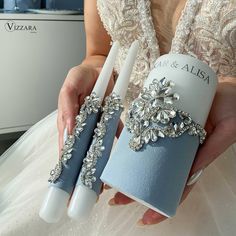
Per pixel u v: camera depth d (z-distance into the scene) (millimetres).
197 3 503
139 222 436
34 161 672
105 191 503
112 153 383
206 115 385
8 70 1150
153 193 353
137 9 549
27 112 1228
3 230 479
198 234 461
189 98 370
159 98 368
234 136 404
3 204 583
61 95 485
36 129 800
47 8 1264
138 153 362
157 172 355
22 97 1202
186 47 533
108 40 665
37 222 483
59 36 1181
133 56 454
